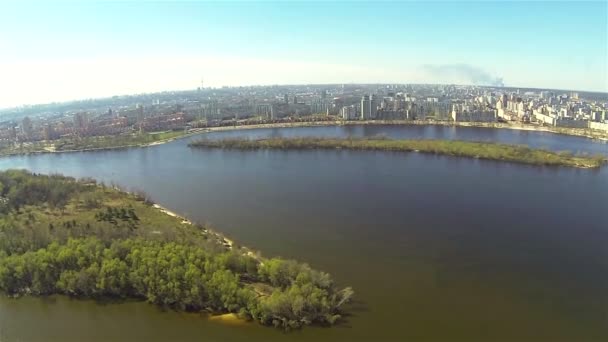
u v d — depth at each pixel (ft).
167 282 415.85
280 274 437.99
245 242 568.00
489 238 591.37
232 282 408.46
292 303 386.52
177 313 409.08
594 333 383.86
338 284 460.96
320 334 377.09
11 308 424.87
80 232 533.55
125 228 553.64
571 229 625.00
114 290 431.84
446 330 385.50
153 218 636.48
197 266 432.66
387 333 378.73
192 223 625.00
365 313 408.87
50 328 391.86
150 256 444.14
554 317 407.85
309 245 561.43
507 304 429.38
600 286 464.24
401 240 581.94
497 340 372.58
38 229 545.03
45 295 443.73
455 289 455.63
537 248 560.20
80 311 416.67
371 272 489.67
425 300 433.48
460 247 560.61
